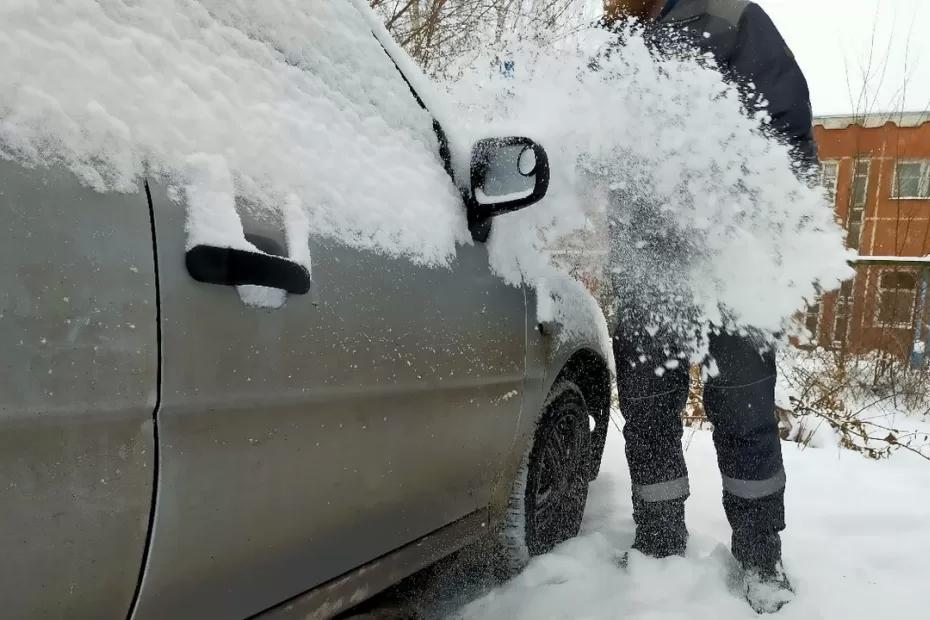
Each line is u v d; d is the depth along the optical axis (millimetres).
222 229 1002
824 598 1987
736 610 1873
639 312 2066
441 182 1644
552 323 2061
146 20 1013
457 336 1574
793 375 4211
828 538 2441
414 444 1459
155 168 950
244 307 1042
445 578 2061
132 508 898
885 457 3707
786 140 1867
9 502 771
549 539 2299
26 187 792
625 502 2859
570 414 2338
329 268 1217
